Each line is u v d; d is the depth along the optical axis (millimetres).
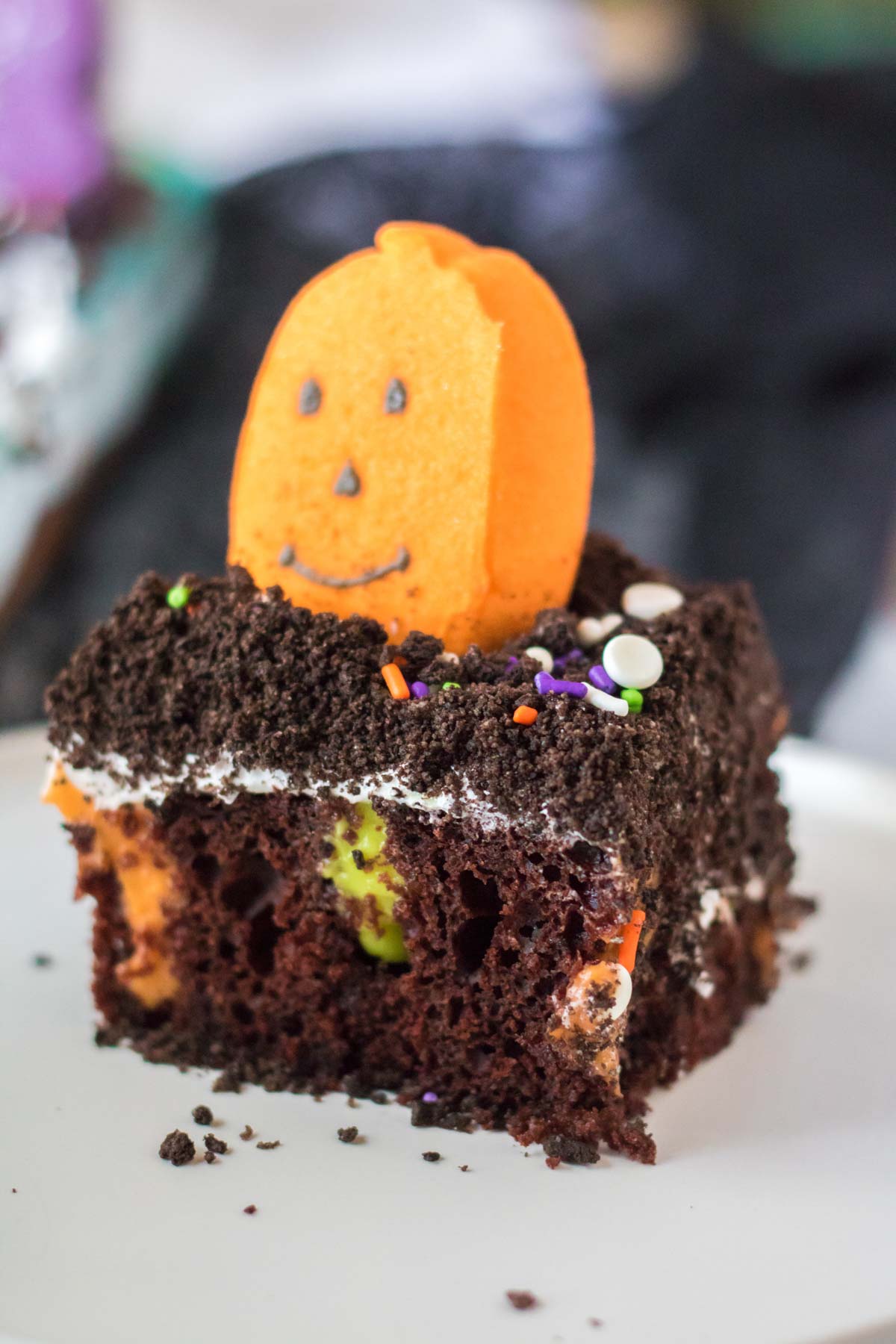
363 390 171
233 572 174
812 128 373
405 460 169
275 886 174
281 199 370
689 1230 149
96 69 352
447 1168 158
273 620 167
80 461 323
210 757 167
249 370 351
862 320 356
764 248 362
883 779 241
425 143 385
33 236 343
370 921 169
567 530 173
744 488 354
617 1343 135
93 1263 143
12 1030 178
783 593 344
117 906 179
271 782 167
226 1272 143
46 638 321
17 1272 142
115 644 173
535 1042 164
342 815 166
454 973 167
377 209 369
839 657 339
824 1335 136
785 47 390
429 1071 171
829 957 199
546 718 159
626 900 156
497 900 164
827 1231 149
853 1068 175
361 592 171
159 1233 147
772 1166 159
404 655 166
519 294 171
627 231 365
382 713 162
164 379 345
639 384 363
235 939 175
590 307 361
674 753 163
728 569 347
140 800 173
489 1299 140
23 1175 154
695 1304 140
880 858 224
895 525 355
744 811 182
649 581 189
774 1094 170
